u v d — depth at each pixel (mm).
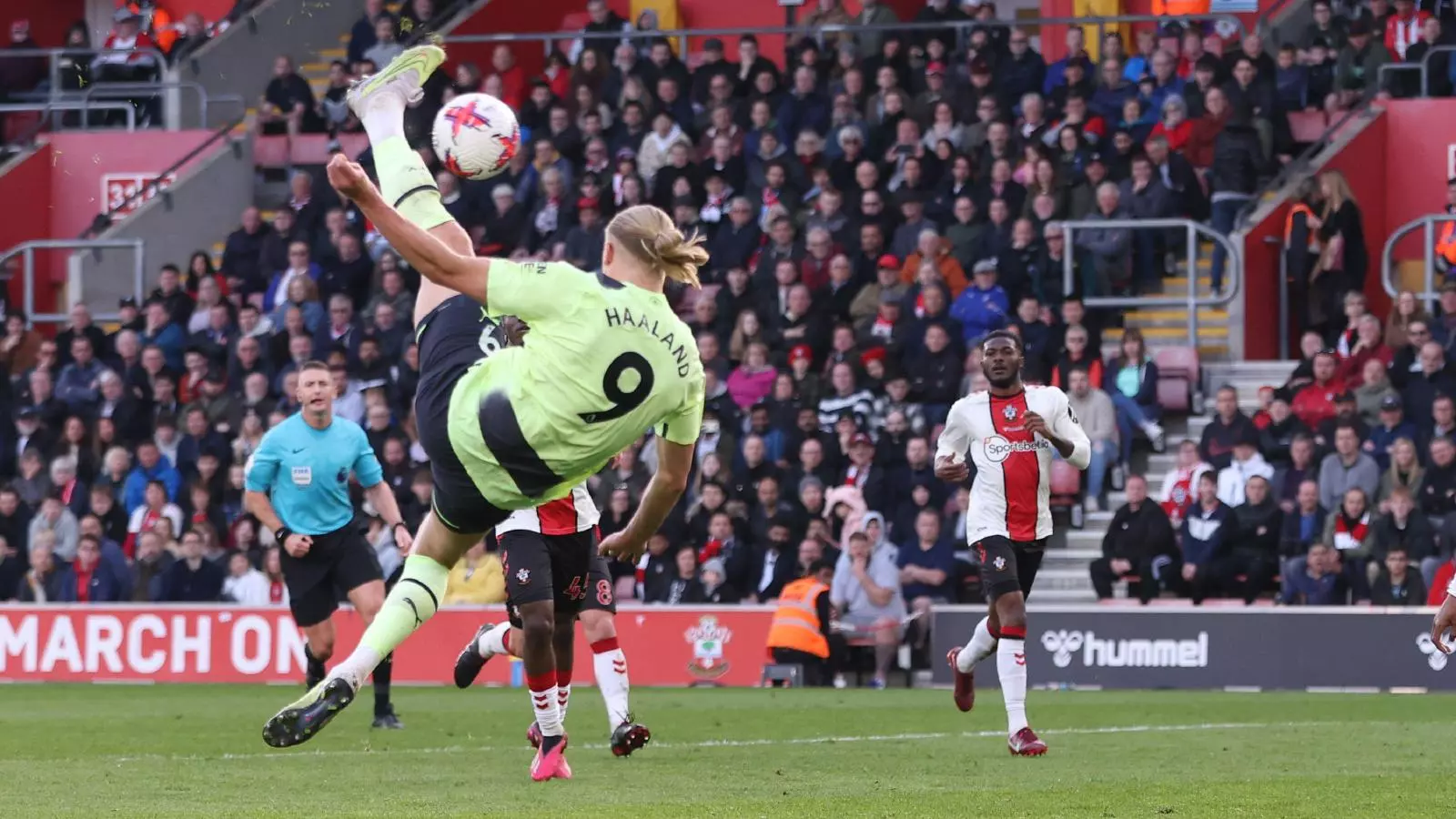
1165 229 41312
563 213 44438
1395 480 33250
